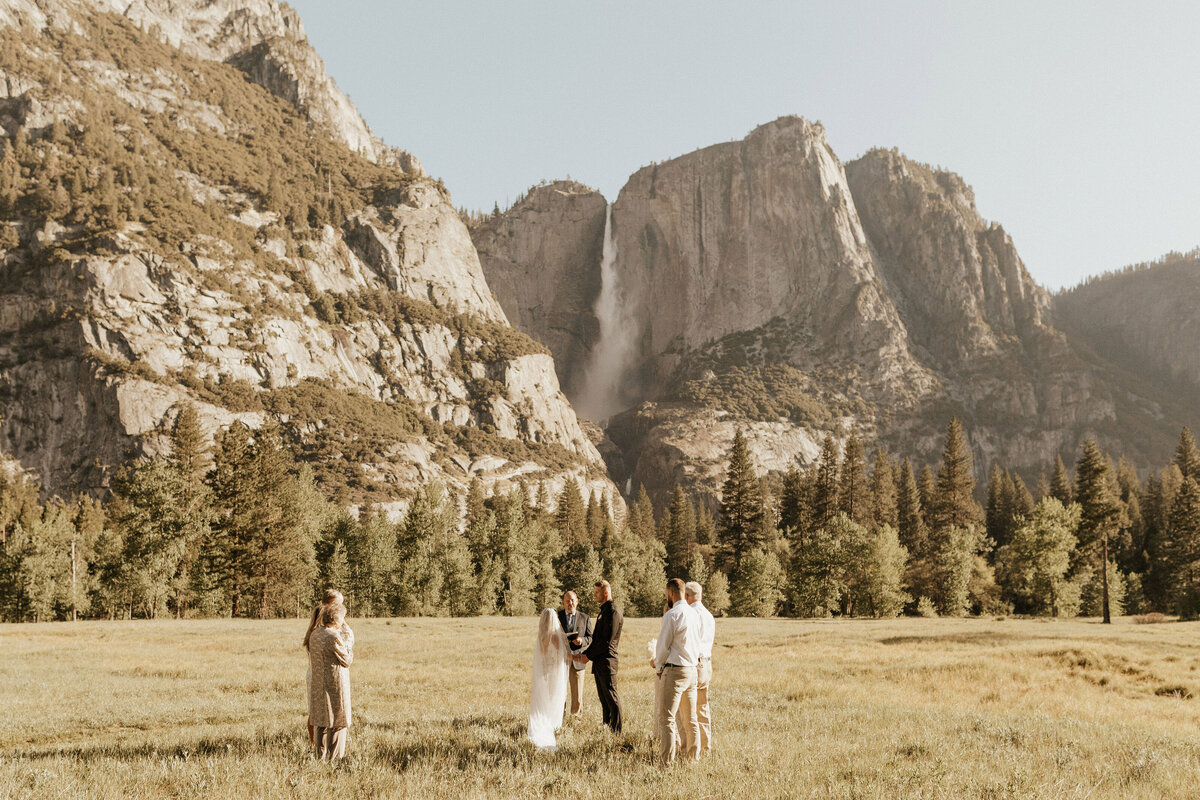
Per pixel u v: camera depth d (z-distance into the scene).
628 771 9.57
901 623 61.97
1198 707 20.36
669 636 10.45
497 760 10.37
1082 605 97.69
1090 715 17.55
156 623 58.84
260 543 79.56
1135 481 181.38
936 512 128.00
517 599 96.56
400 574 84.31
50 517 112.56
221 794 8.24
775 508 185.75
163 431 186.12
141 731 15.91
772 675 24.77
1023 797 8.27
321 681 10.47
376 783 8.72
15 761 10.84
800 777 9.13
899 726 13.95
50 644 41.69
